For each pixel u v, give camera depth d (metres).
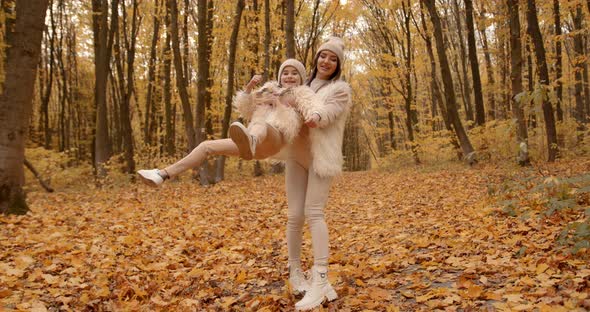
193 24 21.48
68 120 27.11
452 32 25.78
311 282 3.16
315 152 3.14
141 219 7.36
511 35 12.63
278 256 4.84
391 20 21.30
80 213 7.91
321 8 23.70
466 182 10.70
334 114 3.09
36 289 3.62
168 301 3.37
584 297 2.60
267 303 3.23
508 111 18.83
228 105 15.01
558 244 3.84
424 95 28.11
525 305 2.60
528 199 5.93
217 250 5.23
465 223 5.73
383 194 11.04
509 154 12.49
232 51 15.06
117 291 3.57
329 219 7.67
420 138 20.45
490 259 3.74
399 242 5.18
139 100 26.44
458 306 2.83
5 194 7.39
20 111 7.54
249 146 2.71
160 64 20.81
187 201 9.56
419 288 3.27
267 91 3.12
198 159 2.79
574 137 16.34
